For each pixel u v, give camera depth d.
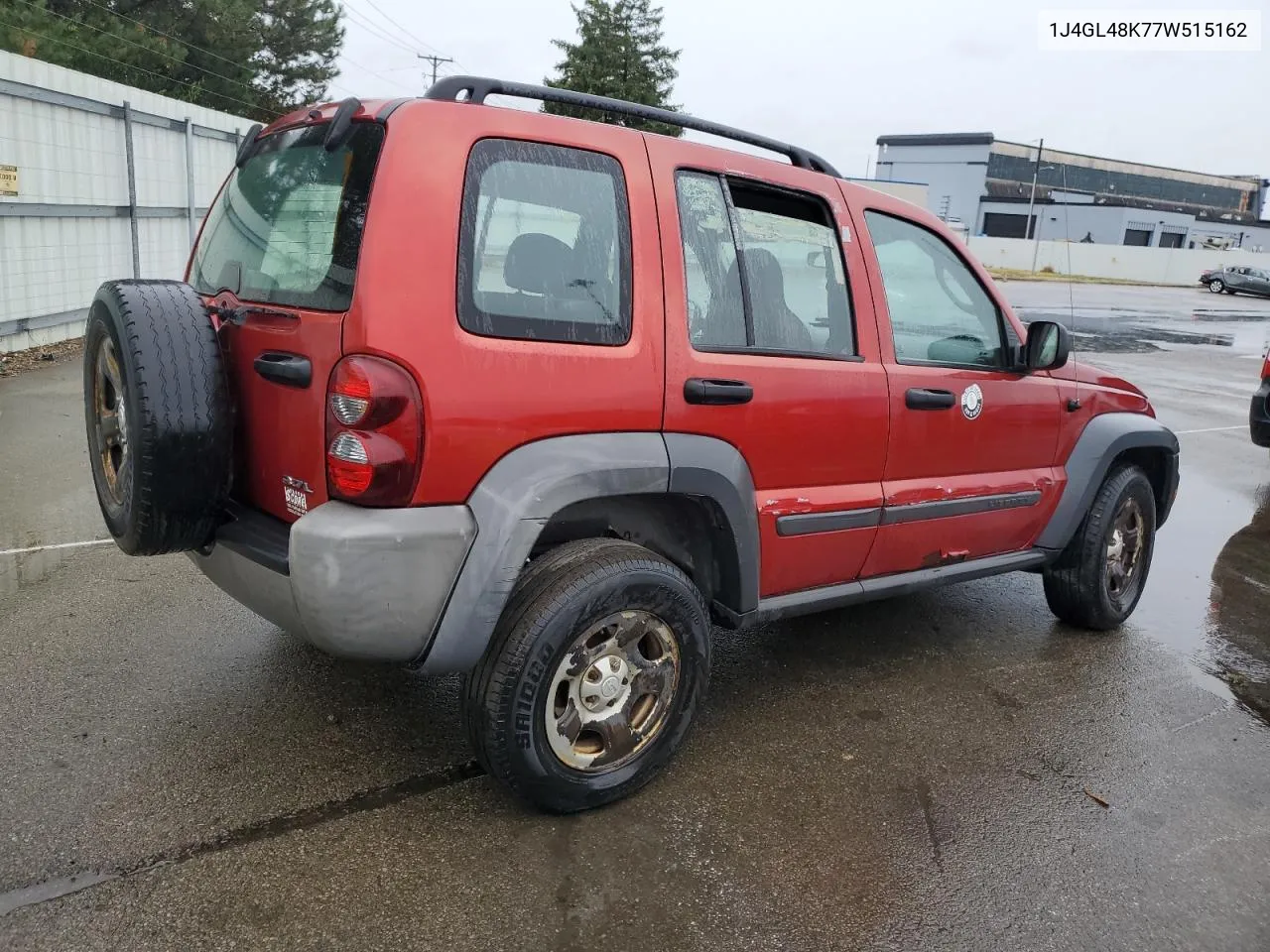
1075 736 3.54
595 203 2.73
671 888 2.54
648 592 2.76
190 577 4.55
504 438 2.50
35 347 9.93
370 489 2.36
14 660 3.61
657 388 2.78
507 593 2.53
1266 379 7.79
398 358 2.33
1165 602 5.13
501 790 2.94
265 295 2.72
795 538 3.25
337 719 3.30
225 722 3.24
